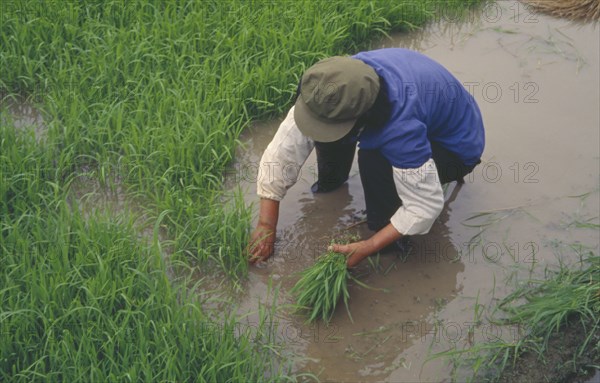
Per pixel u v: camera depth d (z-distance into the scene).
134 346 4.05
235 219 4.50
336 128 3.92
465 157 4.37
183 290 4.25
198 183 4.64
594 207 4.70
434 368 4.19
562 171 4.84
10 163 4.56
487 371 4.17
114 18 5.32
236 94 4.98
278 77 5.07
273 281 4.44
